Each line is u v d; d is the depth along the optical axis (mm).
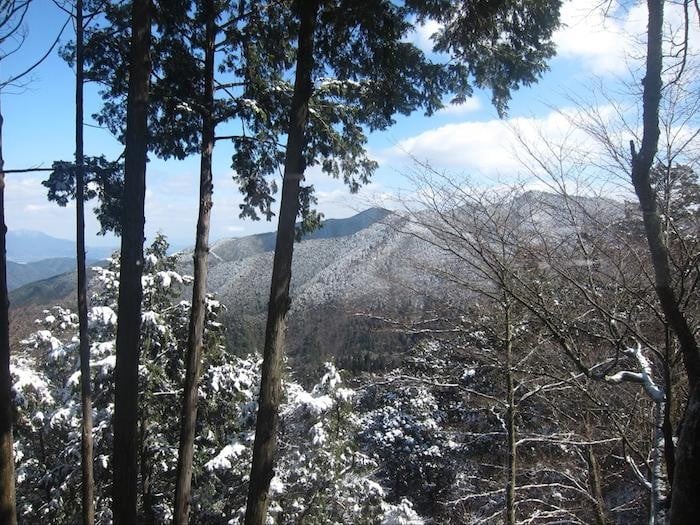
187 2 7797
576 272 5168
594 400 5637
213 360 13414
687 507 2764
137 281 5875
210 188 8414
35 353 13039
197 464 12594
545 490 9148
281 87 8508
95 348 11328
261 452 6230
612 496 8438
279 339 6355
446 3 6168
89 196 7707
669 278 3846
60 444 13273
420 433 15477
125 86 8195
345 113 7348
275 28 8086
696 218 4594
